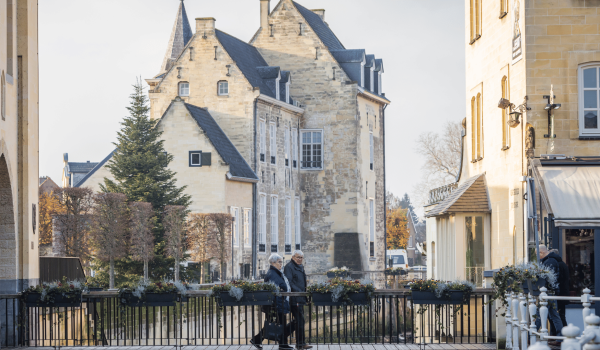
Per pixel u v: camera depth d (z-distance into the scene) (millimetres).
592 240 19469
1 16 18875
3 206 19938
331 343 17297
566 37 21844
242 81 53031
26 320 18734
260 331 17000
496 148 25734
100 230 42062
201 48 53812
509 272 15211
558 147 21641
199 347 17156
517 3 22719
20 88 20953
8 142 19422
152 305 17297
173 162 48406
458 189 29344
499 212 25344
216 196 47812
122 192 45719
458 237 26969
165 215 44344
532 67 21922
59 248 43656
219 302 16812
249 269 50375
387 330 34344
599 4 21766
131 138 47031
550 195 19484
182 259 44531
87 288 17906
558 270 15852
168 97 54281
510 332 15648
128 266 44656
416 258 132000
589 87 21781
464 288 16859
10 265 20250
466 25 30109
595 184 19828
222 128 53188
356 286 16875
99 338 23109
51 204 67625
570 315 18516
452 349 16484
